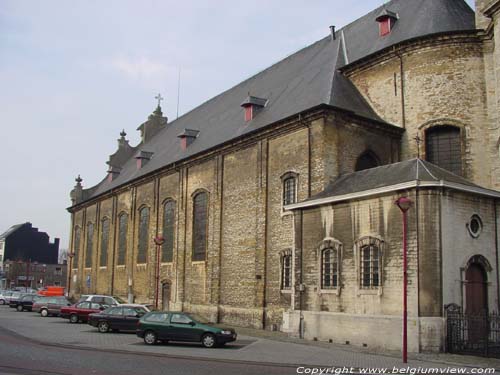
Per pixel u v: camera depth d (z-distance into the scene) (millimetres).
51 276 96125
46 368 11844
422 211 17172
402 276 17281
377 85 25328
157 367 12445
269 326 23812
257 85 34219
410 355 15711
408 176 18203
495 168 22016
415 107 23812
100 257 45344
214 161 29453
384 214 18203
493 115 22266
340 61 27469
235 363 13547
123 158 51500
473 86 22891
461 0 26328
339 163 22453
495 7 21094
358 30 29344
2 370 11469
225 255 27500
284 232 23719
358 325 18281
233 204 27453
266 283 24422
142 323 17953
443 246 17016
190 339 17391
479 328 15883
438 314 16516
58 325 25172
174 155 36406
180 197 32500
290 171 23812
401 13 27078
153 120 52156
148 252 36062
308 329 20188
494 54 21953
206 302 28422
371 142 23609
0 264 95500
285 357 14945
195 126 38344
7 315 32094
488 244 18391
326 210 20375
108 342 18141
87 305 27156
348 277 19078
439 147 23438
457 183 17500
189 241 31031
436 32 23359
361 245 18750
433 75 23562
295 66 31703
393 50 24484
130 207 39969
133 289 37812
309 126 23109
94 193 52188
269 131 25203
